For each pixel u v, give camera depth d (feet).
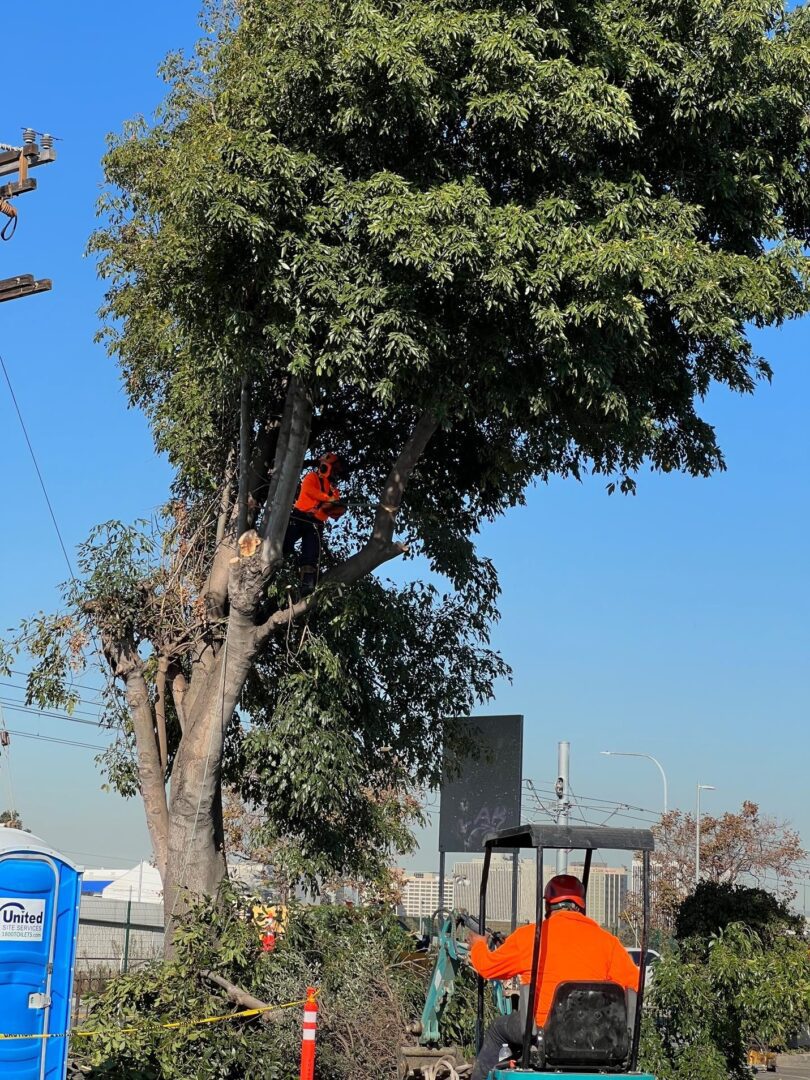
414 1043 41.47
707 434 49.26
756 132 46.44
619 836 27.55
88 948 85.15
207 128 43.50
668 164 45.91
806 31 46.44
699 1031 45.01
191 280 43.37
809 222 48.62
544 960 27.04
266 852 69.97
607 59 42.96
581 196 42.73
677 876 156.35
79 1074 37.96
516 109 40.73
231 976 42.39
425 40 41.27
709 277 42.22
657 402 49.16
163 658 53.01
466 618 56.39
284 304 41.93
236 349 43.52
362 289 40.93
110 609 51.67
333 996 41.75
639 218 43.57
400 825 71.61
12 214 46.42
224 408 52.24
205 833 47.62
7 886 30.12
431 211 40.14
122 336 56.54
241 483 48.85
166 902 47.52
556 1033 26.23
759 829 159.53
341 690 50.49
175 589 52.65
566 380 43.32
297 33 42.45
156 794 50.65
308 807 50.21
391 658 54.24
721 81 43.62
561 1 42.52
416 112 40.98
